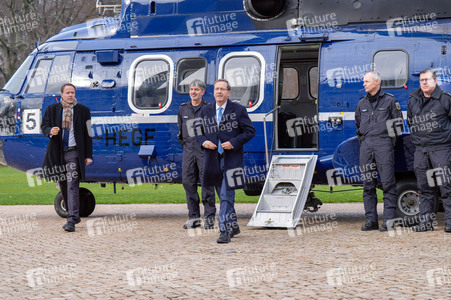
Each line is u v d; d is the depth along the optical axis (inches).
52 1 1598.2
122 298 250.7
